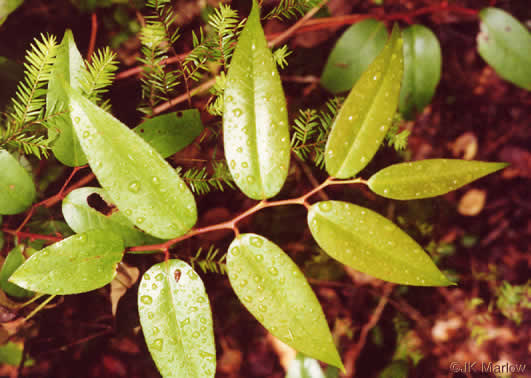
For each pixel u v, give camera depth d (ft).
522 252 2.96
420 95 2.12
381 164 2.41
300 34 2.25
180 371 1.41
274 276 1.43
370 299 2.65
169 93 1.81
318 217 1.47
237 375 2.54
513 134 3.05
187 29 1.94
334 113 1.72
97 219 1.53
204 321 1.43
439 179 1.47
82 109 1.34
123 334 1.95
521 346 2.67
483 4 2.75
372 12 2.48
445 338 2.68
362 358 2.59
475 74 2.97
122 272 1.73
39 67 1.47
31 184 1.54
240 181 1.43
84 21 1.95
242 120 1.40
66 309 1.86
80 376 2.25
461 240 2.94
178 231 1.41
